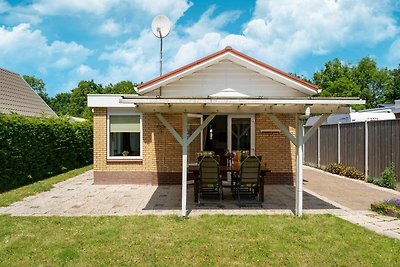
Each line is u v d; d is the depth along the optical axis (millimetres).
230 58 10352
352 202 10031
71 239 6660
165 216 8359
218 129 13445
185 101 7555
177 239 6648
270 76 10438
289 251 6062
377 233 6969
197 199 10164
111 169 13586
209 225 7547
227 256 5863
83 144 21094
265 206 9508
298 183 8469
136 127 13656
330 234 6918
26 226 7520
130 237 6770
